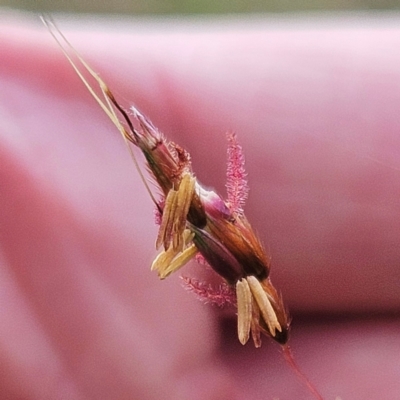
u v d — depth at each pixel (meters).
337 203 0.11
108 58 0.11
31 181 0.10
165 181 0.09
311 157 0.11
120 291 0.10
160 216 0.09
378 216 0.11
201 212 0.09
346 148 0.11
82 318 0.10
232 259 0.09
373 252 0.11
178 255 0.09
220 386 0.11
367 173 0.11
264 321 0.09
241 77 0.11
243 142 0.11
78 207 0.10
